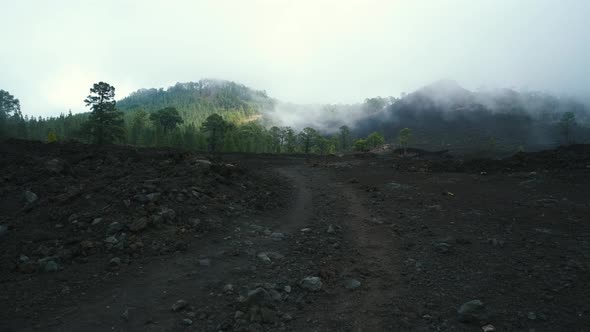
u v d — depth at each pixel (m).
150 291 5.96
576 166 20.36
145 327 4.91
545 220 10.96
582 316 5.19
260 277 6.82
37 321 4.96
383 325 5.14
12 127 56.44
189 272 6.77
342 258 8.16
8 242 7.62
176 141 58.75
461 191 16.83
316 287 6.36
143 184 11.18
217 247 8.27
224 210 11.02
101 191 10.57
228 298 5.86
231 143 60.06
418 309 5.64
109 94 37.47
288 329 5.02
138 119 73.38
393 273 7.21
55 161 13.17
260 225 10.66
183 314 5.28
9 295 5.64
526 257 7.83
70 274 6.45
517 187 16.95
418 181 20.89
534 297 5.89
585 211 11.80
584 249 8.20
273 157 40.97
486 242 9.02
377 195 16.56
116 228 8.23
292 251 8.55
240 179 16.50
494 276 6.84
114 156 16.73
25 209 9.34
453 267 7.41
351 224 11.47
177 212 9.66
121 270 6.69
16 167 13.66
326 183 21.31
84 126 36.22
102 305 5.45
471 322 5.16
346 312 5.55
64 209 9.28
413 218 11.91
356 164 34.16
